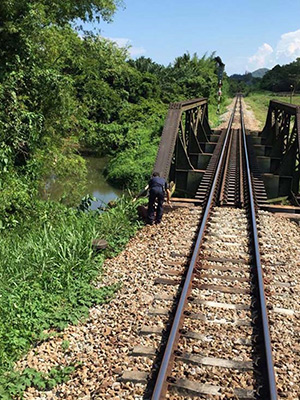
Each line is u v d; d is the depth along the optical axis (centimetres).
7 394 460
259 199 1260
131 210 1080
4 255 816
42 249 805
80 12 1667
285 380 479
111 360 520
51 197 1691
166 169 1226
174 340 532
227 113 5700
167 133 1302
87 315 629
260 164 2083
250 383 475
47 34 1334
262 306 607
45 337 574
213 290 683
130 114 3547
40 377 498
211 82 5806
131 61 5297
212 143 2473
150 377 482
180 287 695
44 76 1269
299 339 560
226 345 542
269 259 812
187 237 917
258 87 14438
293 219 1100
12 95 1151
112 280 737
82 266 770
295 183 1574
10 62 1201
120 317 615
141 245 898
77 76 2017
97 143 2961
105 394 461
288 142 1780
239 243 884
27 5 1166
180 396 457
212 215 1070
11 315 611
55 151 1445
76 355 539
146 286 703
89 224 959
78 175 1700
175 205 1145
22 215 1144
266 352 505
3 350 536
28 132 1195
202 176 1669
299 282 725
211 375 484
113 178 2330
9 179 1124
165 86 5112
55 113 1362
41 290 691
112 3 1745
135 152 2662
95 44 1839
